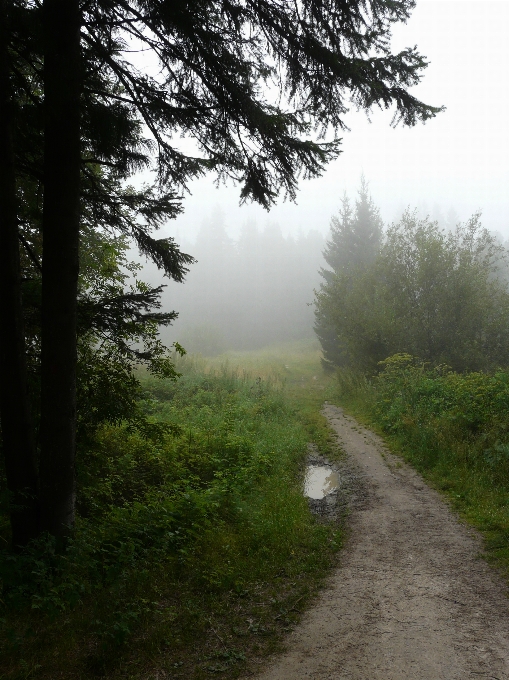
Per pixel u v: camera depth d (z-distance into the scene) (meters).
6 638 3.88
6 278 4.96
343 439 13.98
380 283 24.94
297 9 5.13
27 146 5.57
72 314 5.35
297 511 7.71
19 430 5.16
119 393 6.87
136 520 6.29
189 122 5.85
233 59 5.30
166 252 6.77
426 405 13.47
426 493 8.80
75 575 4.77
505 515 7.05
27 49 5.07
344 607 4.79
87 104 5.34
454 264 22.48
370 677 3.61
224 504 7.73
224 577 5.36
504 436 9.48
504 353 21.70
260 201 6.41
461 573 5.46
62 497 5.30
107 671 3.67
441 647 3.97
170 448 9.67
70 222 5.24
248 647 4.10
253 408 16.31
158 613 4.54
